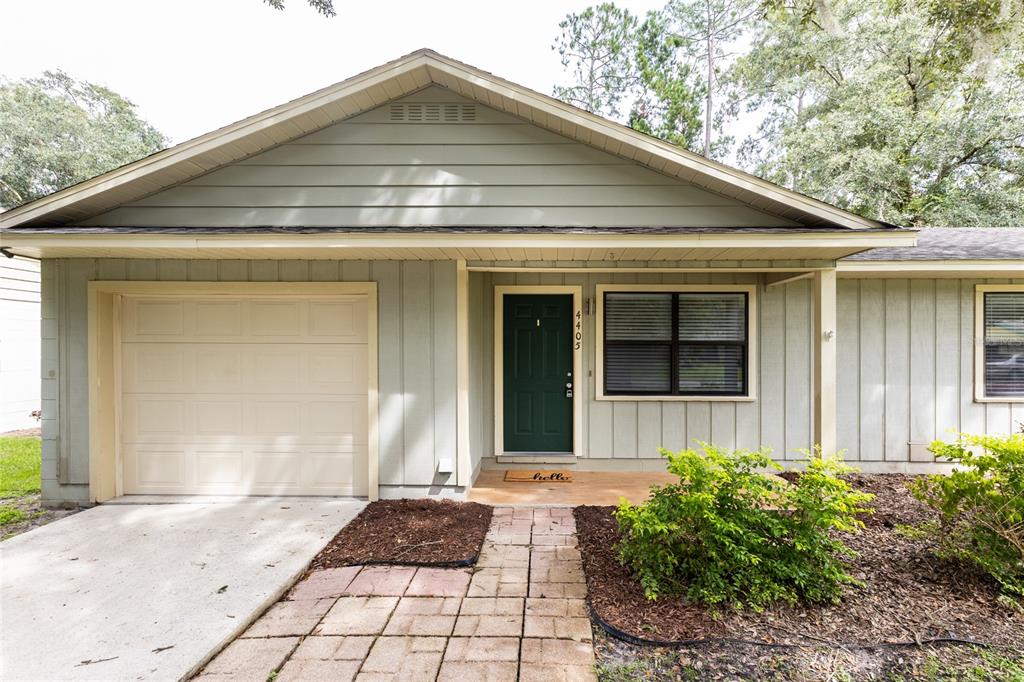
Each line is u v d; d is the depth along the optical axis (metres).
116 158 20.89
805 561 3.09
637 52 23.39
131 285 5.08
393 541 4.03
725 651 2.61
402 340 5.06
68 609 3.08
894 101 14.46
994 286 6.22
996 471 3.39
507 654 2.63
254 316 5.25
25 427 10.24
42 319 5.10
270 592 3.26
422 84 4.96
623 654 2.62
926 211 13.90
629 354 6.44
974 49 7.07
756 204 4.79
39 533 4.31
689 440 6.37
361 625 2.92
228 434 5.27
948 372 6.29
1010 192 13.34
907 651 2.60
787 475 5.97
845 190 14.43
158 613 3.02
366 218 5.00
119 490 5.27
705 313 6.42
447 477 5.06
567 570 3.58
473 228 4.48
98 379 5.09
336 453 5.26
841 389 6.32
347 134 5.01
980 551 3.29
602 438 6.40
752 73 18.42
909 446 6.27
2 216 4.59
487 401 6.45
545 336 6.49
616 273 6.40
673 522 3.10
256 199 4.99
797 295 6.31
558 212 4.96
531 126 4.96
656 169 4.89
